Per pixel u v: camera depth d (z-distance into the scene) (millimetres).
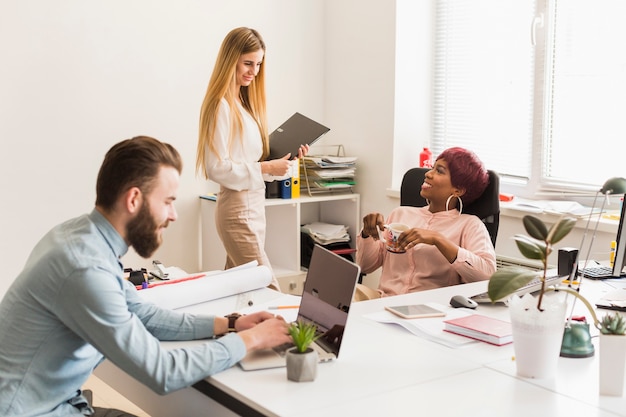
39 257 1776
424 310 2334
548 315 1768
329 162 4457
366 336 2119
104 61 4039
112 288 1741
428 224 2990
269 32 4547
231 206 3508
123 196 1798
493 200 2930
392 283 2973
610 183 2250
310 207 4824
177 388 1771
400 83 4387
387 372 1829
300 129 3656
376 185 4543
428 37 4469
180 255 4395
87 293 1712
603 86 3689
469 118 4352
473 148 4348
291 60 4652
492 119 4227
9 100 3824
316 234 4492
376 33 4438
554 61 3889
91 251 1764
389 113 4410
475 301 2420
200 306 2443
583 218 3475
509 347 2018
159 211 1841
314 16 4707
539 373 1786
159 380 1741
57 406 1830
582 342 1956
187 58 4277
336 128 4762
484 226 2889
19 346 1768
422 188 3002
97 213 1833
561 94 3875
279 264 4500
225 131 3412
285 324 1977
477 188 2920
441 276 2887
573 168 3863
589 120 3766
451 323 2131
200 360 1790
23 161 3891
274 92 4613
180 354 1783
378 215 3010
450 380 1775
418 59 4441
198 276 2684
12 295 1795
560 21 3844
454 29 4383
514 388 1727
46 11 3865
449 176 2916
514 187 4133
